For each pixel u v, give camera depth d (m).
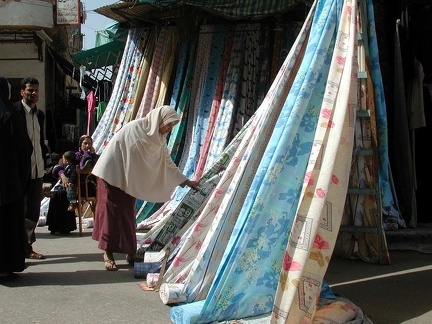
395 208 6.57
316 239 3.42
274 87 4.51
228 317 3.72
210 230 4.12
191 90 8.56
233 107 8.05
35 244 6.73
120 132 5.28
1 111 4.75
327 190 3.45
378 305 4.17
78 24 16.75
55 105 20.95
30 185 5.77
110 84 13.98
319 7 4.41
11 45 17.91
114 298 4.36
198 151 8.17
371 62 5.79
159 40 8.93
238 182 4.11
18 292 4.55
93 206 7.79
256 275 3.80
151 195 5.34
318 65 4.07
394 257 5.81
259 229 3.83
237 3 7.47
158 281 4.56
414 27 7.21
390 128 7.00
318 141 3.60
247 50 8.28
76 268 5.43
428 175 7.10
